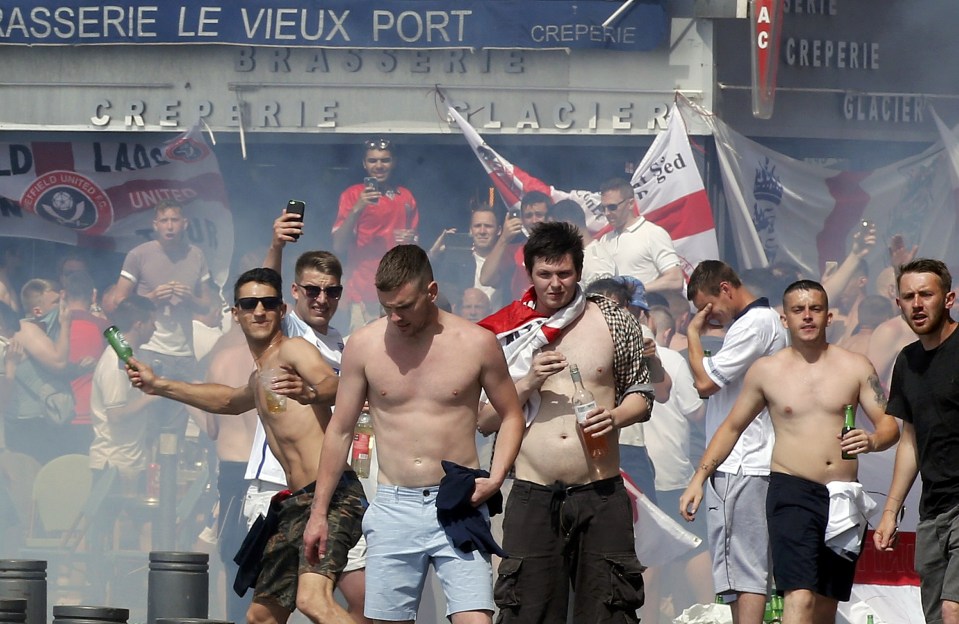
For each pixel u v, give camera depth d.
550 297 25.50
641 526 31.00
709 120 47.84
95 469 41.75
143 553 40.84
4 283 48.47
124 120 49.03
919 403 25.73
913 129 53.00
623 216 43.25
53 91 49.16
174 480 40.91
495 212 48.69
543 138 48.84
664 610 36.31
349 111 48.81
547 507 25.42
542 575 25.42
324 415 26.75
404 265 23.19
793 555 27.98
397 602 23.69
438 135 48.94
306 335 29.30
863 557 33.16
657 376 26.98
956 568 25.11
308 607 24.97
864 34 52.88
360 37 48.16
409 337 23.80
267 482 28.75
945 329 25.78
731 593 30.28
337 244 45.94
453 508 23.17
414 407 23.80
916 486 33.25
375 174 46.03
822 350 28.62
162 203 45.06
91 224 49.03
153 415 42.22
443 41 48.06
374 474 30.78
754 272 42.72
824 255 48.62
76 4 48.50
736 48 50.41
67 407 44.19
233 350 39.00
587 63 48.47
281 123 48.94
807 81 52.28
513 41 47.91
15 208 49.00
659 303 40.47
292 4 48.16
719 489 30.08
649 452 37.00
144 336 43.12
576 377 25.33
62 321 44.59
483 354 23.75
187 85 49.03
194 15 48.25
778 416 28.52
